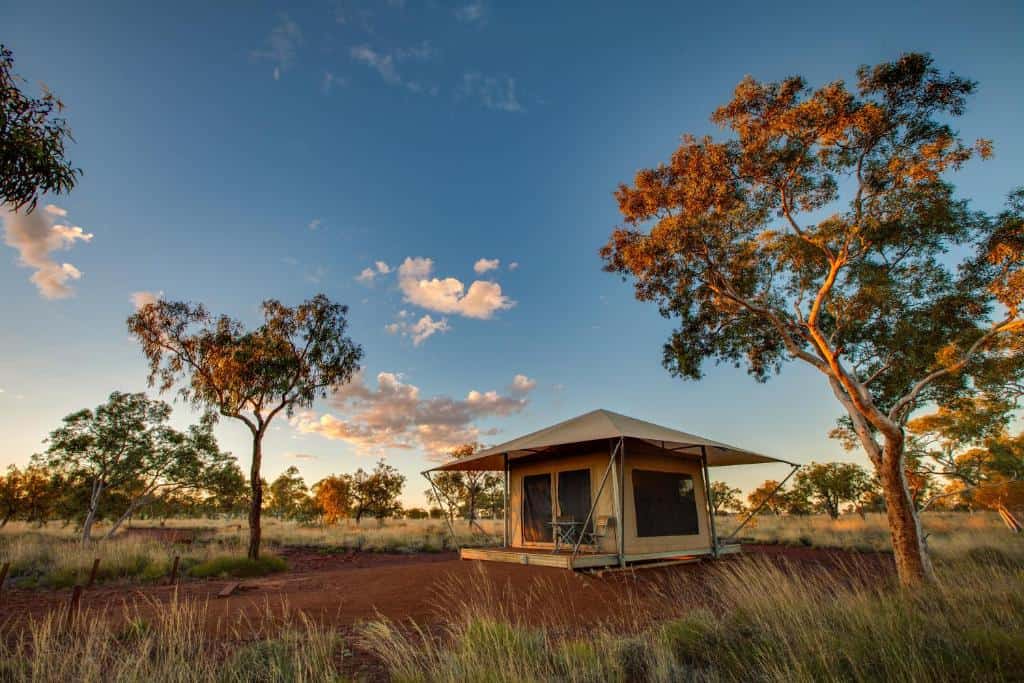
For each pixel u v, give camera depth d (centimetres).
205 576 1305
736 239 1175
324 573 1353
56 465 2009
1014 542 1380
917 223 1043
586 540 1214
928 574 920
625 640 542
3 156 476
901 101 1016
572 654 490
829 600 650
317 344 1728
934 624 531
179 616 591
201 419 2261
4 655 505
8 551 1370
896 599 651
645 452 1294
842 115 1016
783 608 587
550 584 932
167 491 2331
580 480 1282
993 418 1645
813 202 1141
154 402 2175
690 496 1387
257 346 1659
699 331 1358
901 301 1140
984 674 400
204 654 528
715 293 1275
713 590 831
